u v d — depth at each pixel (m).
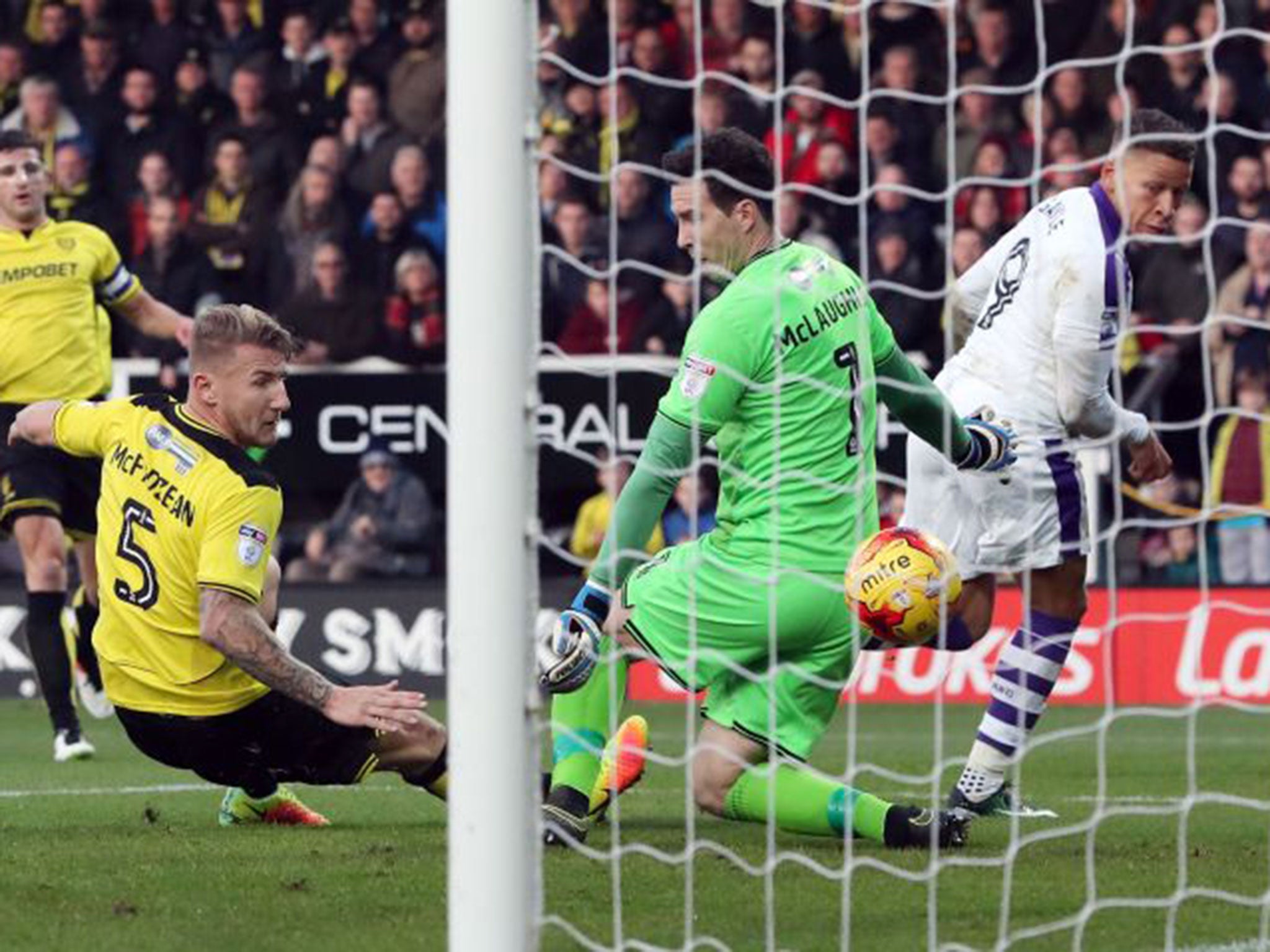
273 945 13.48
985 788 19.48
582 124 40.09
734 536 16.91
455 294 12.02
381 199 39.69
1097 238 18.62
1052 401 19.27
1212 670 34.59
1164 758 26.88
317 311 39.41
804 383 16.73
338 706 16.91
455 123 12.05
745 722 16.83
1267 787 23.39
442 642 36.94
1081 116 39.88
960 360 19.83
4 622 36.78
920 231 38.50
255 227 40.44
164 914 14.53
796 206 39.03
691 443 16.33
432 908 14.73
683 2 41.00
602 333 38.19
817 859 16.81
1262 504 36.25
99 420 17.75
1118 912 14.83
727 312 16.41
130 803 21.31
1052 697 35.00
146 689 17.61
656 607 17.05
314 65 41.47
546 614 36.59
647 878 15.96
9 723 32.12
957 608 19.98
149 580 17.36
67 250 27.00
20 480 26.39
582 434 37.44
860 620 16.19
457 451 11.99
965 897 15.29
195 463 17.05
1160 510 36.19
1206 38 39.94
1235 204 38.50
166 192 41.06
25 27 42.44
